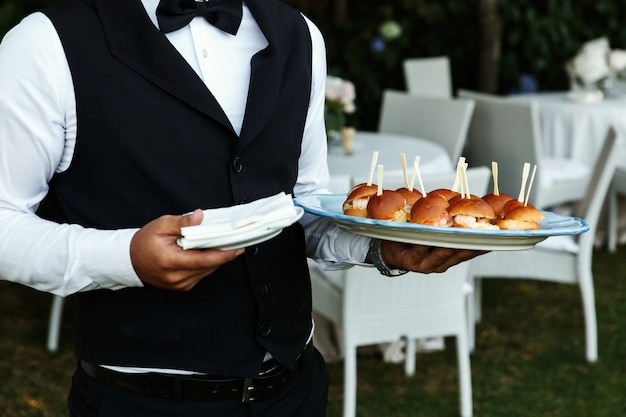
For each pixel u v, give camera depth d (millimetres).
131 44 1188
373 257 1337
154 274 1086
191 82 1208
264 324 1297
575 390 3381
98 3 1187
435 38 6957
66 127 1184
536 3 7035
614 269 4906
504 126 3957
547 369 3566
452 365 3590
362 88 6688
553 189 4512
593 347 3617
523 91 6594
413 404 3227
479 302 4047
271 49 1295
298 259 1376
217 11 1257
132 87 1184
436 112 4234
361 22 6910
